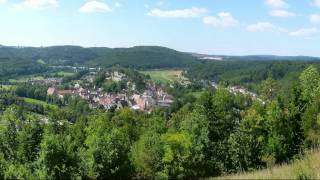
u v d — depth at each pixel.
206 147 57.41
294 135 62.75
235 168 56.50
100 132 51.34
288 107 65.25
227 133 61.28
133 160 53.03
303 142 60.62
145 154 52.12
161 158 51.97
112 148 48.62
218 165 56.84
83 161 47.25
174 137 52.91
